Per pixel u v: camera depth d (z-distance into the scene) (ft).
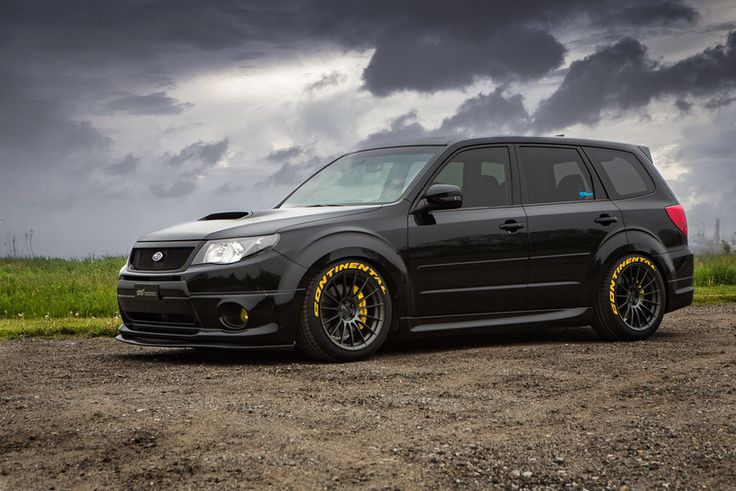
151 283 20.25
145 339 20.97
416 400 14.94
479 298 22.08
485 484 10.36
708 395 15.23
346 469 10.86
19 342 24.62
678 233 25.40
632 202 24.91
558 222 23.27
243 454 11.44
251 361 20.21
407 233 21.07
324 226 20.13
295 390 15.96
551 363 19.07
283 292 19.40
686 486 10.36
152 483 10.35
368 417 13.60
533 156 23.79
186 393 15.69
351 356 19.98
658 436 12.48
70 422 13.15
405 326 21.07
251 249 19.47
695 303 35.24
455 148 22.71
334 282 20.13
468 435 12.53
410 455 11.48
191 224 21.66
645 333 24.14
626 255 24.25
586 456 11.51
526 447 11.91
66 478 10.59
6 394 15.57
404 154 23.20
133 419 13.34
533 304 22.93
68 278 41.27
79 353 22.15
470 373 17.78
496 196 22.79
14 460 11.31
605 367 18.40
